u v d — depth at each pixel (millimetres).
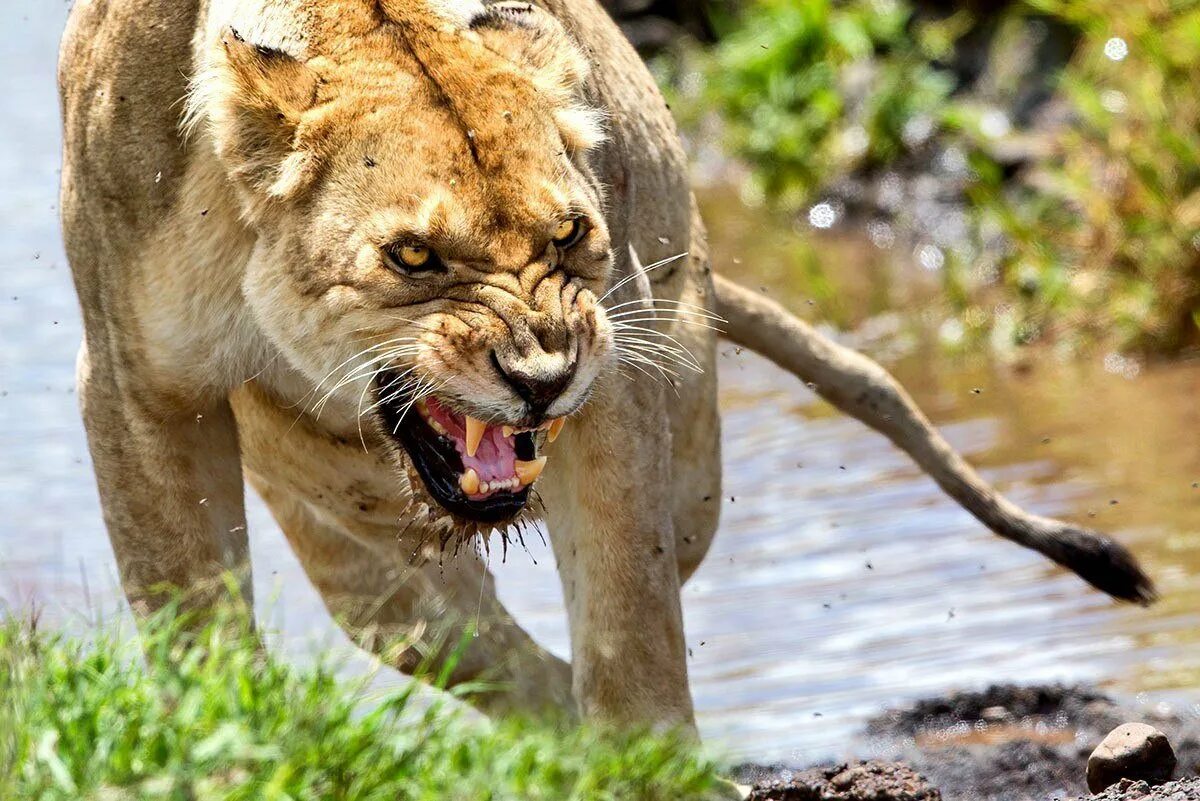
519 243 9500
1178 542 17203
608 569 10820
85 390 10766
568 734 9797
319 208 9641
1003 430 21219
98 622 9742
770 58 36469
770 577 17469
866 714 14328
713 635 16250
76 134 10539
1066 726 13727
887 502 19234
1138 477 19078
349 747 8188
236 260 10281
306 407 11039
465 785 8281
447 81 9648
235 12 10062
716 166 36875
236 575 10570
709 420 12852
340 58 9742
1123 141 25812
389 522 12391
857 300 27703
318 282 9727
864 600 16766
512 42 10016
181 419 10609
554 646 16047
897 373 24047
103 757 7855
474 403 9484
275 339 10102
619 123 11453
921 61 34594
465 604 13109
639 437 10820
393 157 9508
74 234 10664
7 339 24953
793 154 34125
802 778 10844
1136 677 14594
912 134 32781
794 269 29750
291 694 8648
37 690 8375
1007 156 29969
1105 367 23250
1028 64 32562
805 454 20922
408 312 9547
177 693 8352
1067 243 26312
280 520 13367
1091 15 27922
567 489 10930
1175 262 23766
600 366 9750
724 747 11680
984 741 13648
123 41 10312
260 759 7828
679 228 12672
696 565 13203
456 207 9406
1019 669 15008
